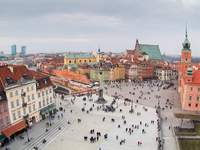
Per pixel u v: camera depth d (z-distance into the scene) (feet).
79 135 286.25
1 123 252.21
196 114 383.45
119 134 293.84
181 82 479.82
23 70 299.99
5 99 256.73
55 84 552.41
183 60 528.22
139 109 400.67
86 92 511.40
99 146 258.98
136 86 620.08
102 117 353.92
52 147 252.42
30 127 296.10
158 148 252.42
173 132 300.40
